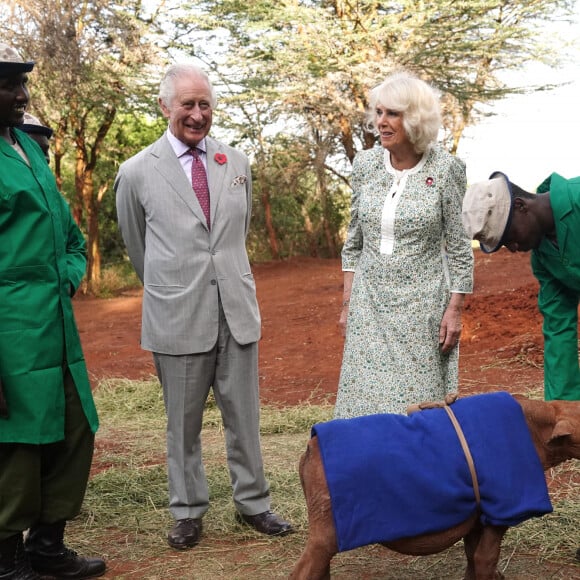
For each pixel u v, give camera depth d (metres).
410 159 4.37
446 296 4.39
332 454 3.37
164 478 5.81
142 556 4.52
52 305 4.07
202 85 4.62
